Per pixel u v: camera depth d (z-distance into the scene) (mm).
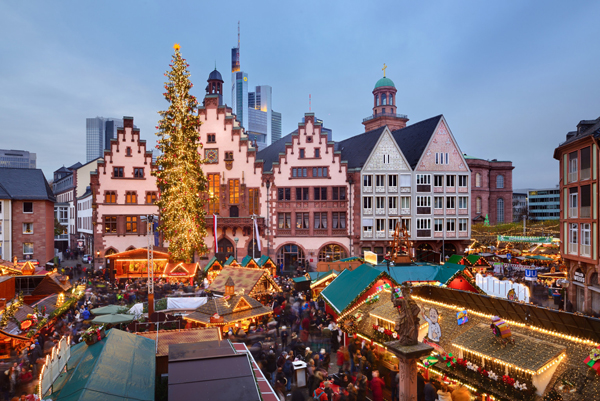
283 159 53281
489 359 12211
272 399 10844
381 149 51875
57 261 55781
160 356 11742
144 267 41688
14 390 15766
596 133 27547
